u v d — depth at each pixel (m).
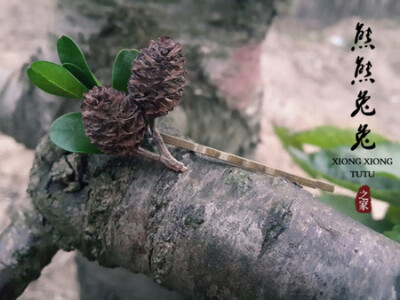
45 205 0.13
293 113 0.41
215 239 0.10
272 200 0.11
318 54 0.54
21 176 0.29
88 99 0.10
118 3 0.20
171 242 0.11
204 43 0.22
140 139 0.11
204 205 0.11
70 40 0.11
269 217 0.10
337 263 0.10
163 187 0.11
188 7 0.21
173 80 0.11
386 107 0.44
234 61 0.23
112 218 0.12
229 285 0.10
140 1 0.20
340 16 0.62
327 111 0.42
